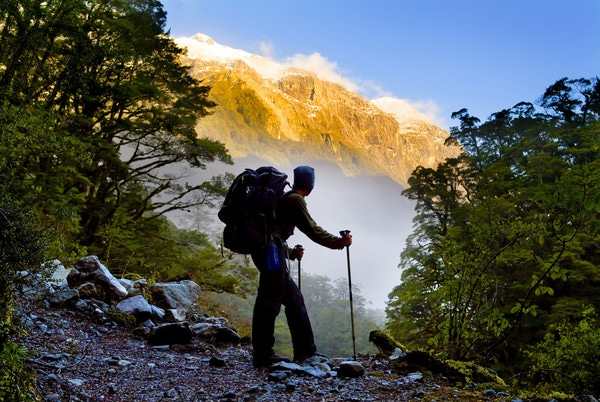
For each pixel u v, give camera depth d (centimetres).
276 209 491
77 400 359
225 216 486
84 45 1662
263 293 493
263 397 388
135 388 411
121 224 1964
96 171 1997
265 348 494
